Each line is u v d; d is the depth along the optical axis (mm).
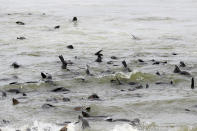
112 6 42625
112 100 13875
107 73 17531
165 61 19625
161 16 35062
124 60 18688
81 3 45250
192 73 17438
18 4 43375
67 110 12789
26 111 12734
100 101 13758
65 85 15812
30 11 37438
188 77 16797
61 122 11633
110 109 12875
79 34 26797
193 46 23516
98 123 11375
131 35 26484
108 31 27766
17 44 23859
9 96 14523
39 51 22172
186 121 11609
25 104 13414
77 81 16219
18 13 35875
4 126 11242
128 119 11852
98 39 25375
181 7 42312
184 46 23531
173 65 18875
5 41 24594
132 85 15867
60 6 42156
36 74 17578
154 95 14445
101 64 19234
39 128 10930
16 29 28297
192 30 28469
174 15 35906
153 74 16938
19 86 15539
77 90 15320
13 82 16016
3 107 13156
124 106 13125
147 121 11602
